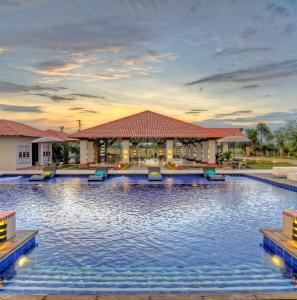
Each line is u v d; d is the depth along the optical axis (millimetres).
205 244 8086
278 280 5934
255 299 4621
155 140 40406
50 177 22844
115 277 6074
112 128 32281
